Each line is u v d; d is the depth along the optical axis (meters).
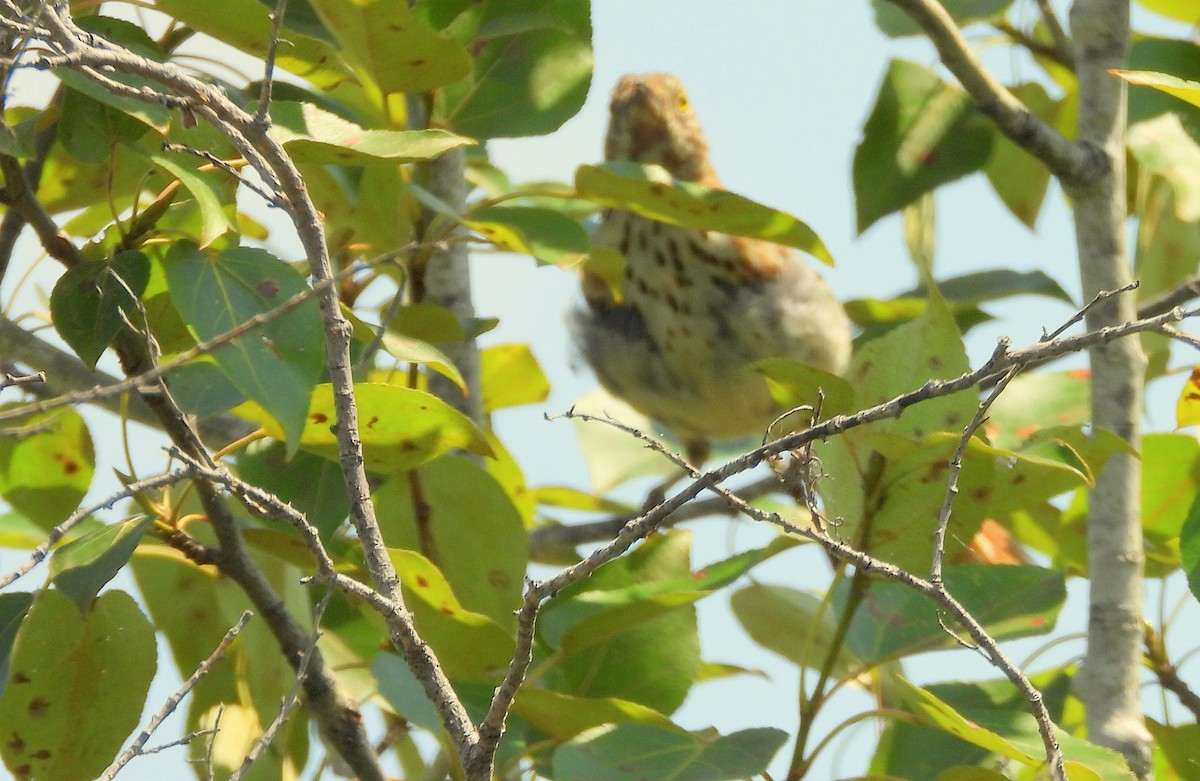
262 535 7.46
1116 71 6.37
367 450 7.18
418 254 8.59
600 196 7.96
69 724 7.01
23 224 7.15
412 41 7.53
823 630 8.98
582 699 6.97
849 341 12.47
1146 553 9.06
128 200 9.10
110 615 7.04
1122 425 8.28
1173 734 8.30
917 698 6.57
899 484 6.97
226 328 5.94
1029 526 9.90
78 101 6.65
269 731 5.67
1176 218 10.71
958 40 8.37
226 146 7.09
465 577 8.27
